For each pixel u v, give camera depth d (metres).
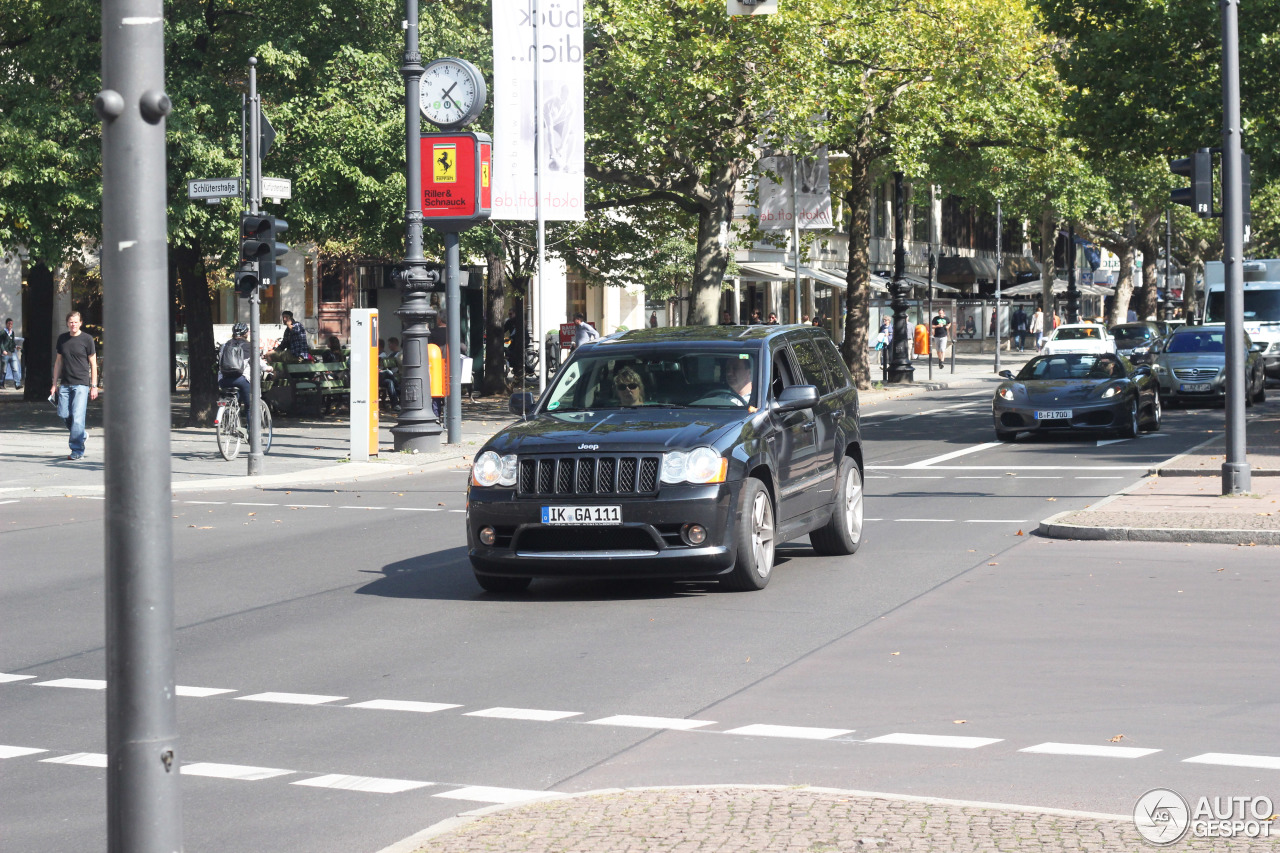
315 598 12.21
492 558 11.69
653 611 11.20
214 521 17.78
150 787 4.23
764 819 5.64
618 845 5.33
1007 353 81.12
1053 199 57.34
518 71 26.50
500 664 9.41
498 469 11.73
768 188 39.47
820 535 13.85
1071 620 10.52
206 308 32.66
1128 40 30.92
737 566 11.76
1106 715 7.73
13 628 11.12
